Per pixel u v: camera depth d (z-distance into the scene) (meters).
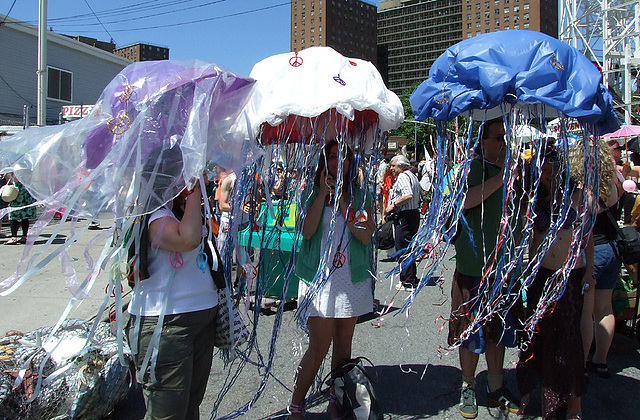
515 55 2.17
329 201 2.68
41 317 4.56
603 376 3.35
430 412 2.93
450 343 2.94
